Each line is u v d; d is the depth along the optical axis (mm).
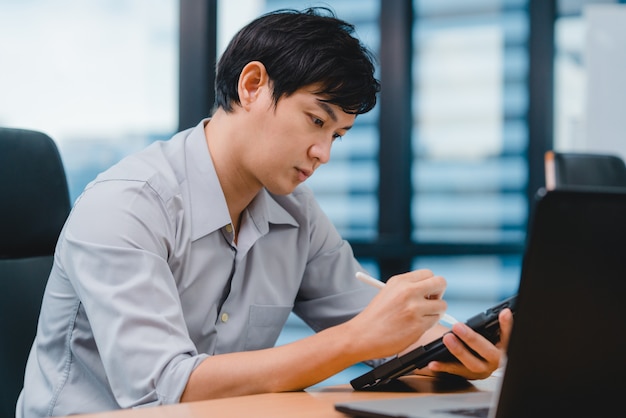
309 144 1167
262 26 1194
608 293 674
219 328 1311
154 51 2783
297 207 1453
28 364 1274
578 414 694
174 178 1247
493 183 3293
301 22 1163
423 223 3299
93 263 1110
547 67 3258
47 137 1483
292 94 1149
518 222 3305
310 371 1024
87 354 1204
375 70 1191
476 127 3287
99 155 2770
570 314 674
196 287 1270
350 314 1481
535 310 669
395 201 3133
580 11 3338
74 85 2742
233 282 1318
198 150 1288
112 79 2756
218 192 1270
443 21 3277
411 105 3227
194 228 1250
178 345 1064
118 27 2750
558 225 657
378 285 1097
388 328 1020
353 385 1117
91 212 1150
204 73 2768
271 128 1175
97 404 1196
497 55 3270
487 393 1011
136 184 1188
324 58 1126
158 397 1026
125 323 1059
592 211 660
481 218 3303
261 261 1372
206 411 886
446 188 3299
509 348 680
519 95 3289
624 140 3189
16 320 1366
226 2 2906
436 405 854
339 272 1515
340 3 3191
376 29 3160
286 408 920
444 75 3287
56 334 1222
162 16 2785
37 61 2719
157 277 1111
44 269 1437
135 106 2773
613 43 3184
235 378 1026
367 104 1174
